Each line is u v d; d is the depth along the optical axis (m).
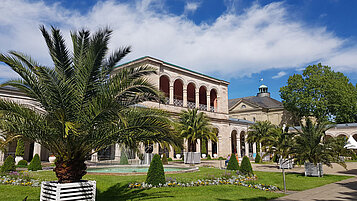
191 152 26.97
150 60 33.06
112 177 13.34
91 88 8.05
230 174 14.85
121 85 7.97
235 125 45.59
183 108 37.25
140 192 10.76
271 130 23.78
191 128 26.55
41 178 13.03
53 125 7.96
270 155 34.12
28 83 7.62
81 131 7.44
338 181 14.67
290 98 46.91
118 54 8.95
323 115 43.84
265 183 13.83
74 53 8.62
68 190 7.55
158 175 11.95
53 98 7.73
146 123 8.22
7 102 7.42
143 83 8.12
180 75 37.84
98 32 8.16
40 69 7.43
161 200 9.44
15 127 7.75
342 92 42.03
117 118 8.02
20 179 12.71
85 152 8.12
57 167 7.86
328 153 16.56
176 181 12.44
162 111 8.93
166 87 42.50
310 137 16.89
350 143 24.41
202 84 41.41
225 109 44.38
